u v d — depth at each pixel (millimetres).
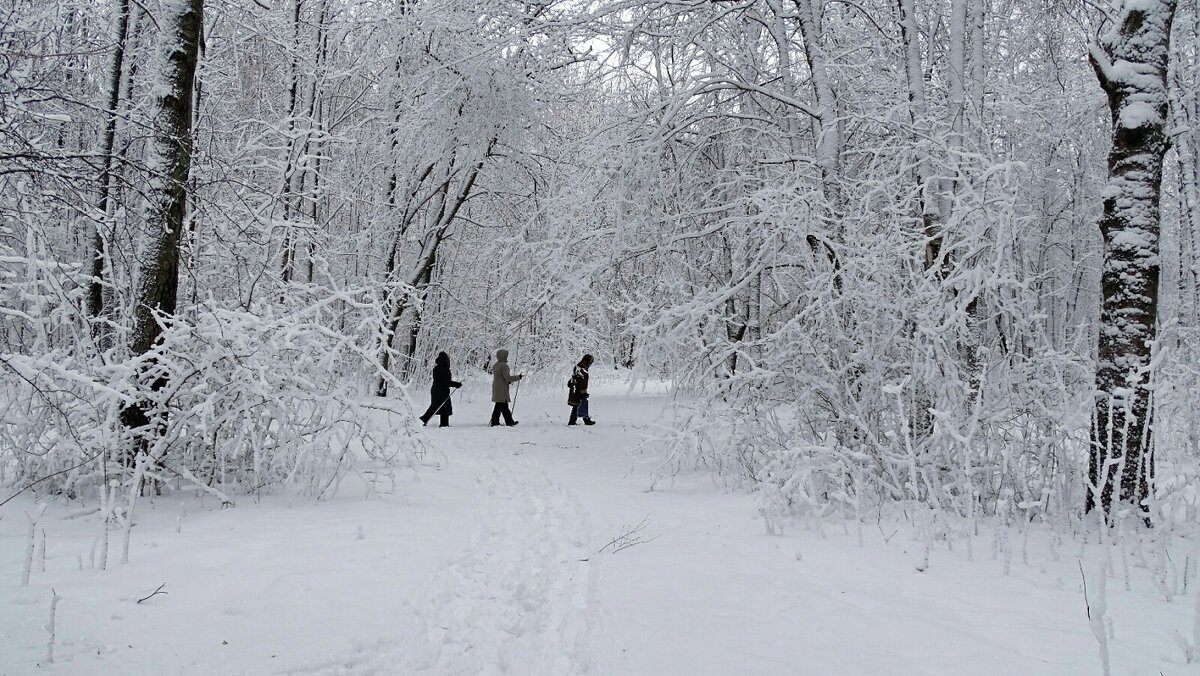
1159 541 4898
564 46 11641
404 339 21094
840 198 9273
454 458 10750
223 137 11562
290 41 15164
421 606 4281
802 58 12844
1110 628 3822
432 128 16578
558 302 10977
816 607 4398
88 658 3287
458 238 22062
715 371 8781
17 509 5816
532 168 19188
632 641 3900
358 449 10500
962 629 3984
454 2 13578
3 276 5977
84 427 5875
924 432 7418
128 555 4793
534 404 19766
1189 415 7934
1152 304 6430
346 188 17594
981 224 6801
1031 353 7199
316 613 4000
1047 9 11555
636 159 10312
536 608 4441
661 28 11094
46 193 5543
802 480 6535
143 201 6855
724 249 11828
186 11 6945
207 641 3559
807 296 8320
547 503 7637
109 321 6605
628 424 14789
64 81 7090
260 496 6988
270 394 6406
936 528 6074
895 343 7496
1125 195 6555
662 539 6137
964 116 9344
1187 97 12148
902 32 10273
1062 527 6238
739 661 3613
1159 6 6523
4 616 3650
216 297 8531
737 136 11844
